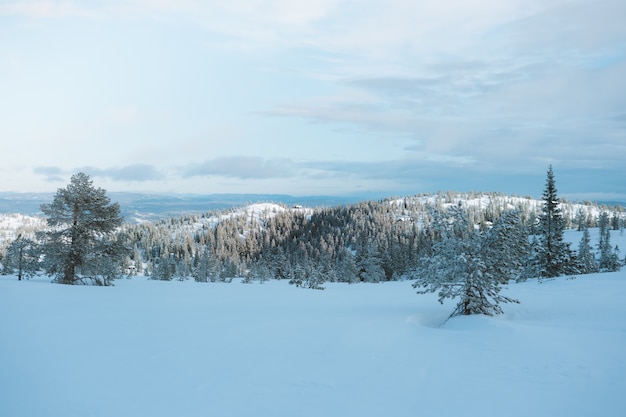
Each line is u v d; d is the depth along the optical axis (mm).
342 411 5359
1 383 6375
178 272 106625
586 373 6840
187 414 5227
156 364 7574
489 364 7496
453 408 5453
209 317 13688
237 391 6117
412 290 31516
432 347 8930
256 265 117500
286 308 16906
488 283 13781
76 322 12125
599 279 24688
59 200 30656
